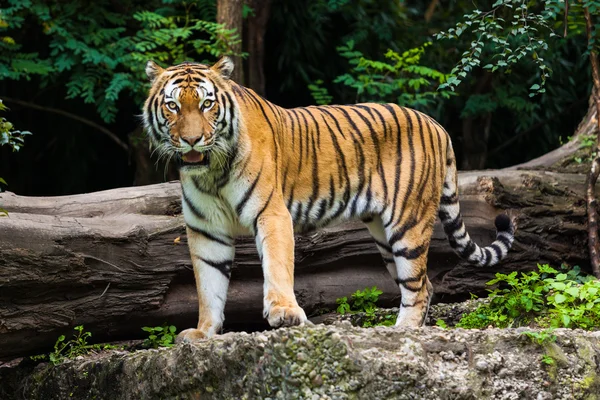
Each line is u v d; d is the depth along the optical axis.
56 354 9.98
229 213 9.12
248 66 17.75
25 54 16.25
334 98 19.61
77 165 19.36
